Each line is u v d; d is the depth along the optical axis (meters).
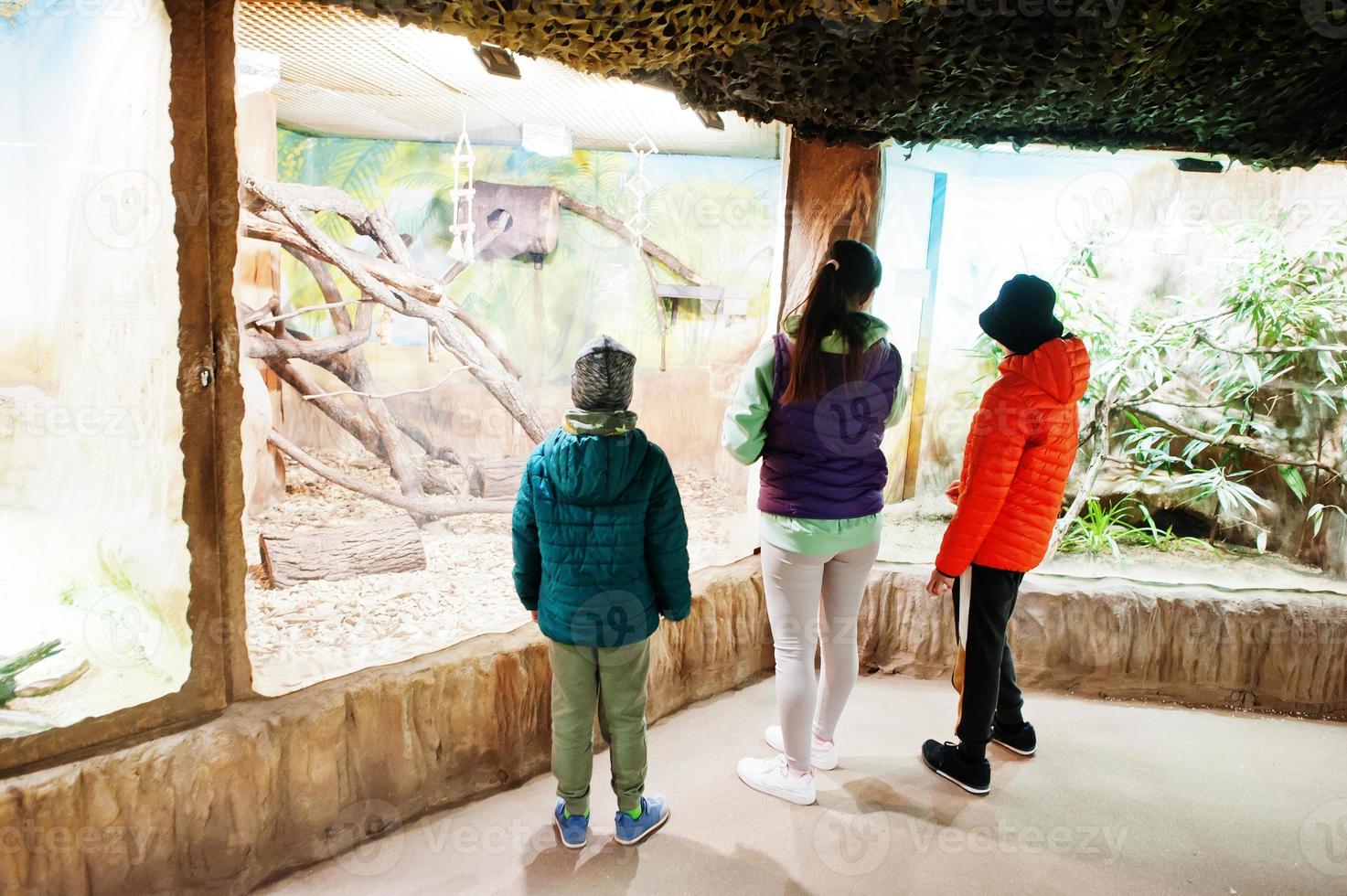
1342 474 3.12
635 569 1.84
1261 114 2.33
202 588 1.70
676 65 2.13
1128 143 2.59
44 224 2.43
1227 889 1.87
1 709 1.59
